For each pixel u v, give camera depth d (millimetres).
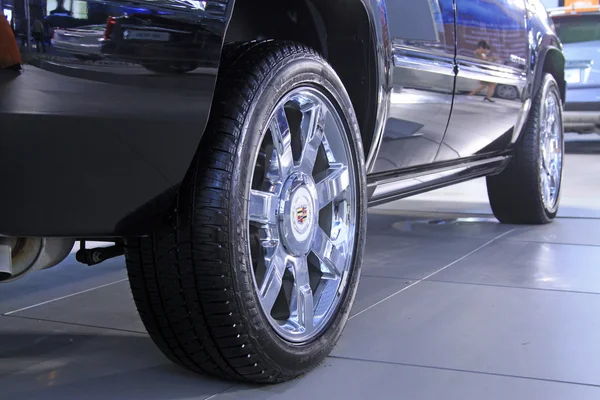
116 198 1427
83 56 1292
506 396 1597
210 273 1522
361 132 2207
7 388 1664
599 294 2428
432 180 2881
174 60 1399
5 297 2502
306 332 1752
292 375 1688
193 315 1559
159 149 1424
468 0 2797
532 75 3508
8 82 1227
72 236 1440
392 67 2203
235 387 1672
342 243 1943
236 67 1630
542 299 2373
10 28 1216
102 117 1328
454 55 2656
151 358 1871
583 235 3574
